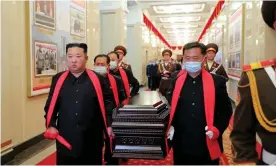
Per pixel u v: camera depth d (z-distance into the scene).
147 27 15.59
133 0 12.20
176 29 27.50
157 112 2.36
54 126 1.92
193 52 1.80
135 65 13.41
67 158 1.94
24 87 3.93
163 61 6.72
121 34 9.43
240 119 1.09
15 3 3.64
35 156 3.61
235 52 6.84
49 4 4.55
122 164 3.06
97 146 2.03
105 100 2.11
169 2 13.51
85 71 2.01
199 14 17.91
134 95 3.37
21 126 3.79
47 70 4.54
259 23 3.77
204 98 1.77
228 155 3.23
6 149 3.39
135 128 2.31
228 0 8.42
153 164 3.07
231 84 7.67
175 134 1.88
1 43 3.33
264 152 1.04
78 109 1.91
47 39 4.51
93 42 6.78
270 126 1.01
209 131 1.68
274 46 1.47
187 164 1.88
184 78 1.87
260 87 1.05
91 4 6.63
